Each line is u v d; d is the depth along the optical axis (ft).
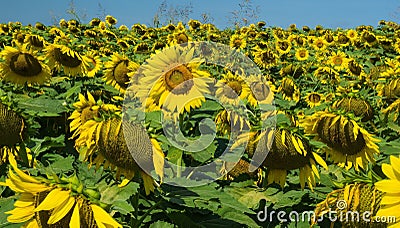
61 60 25.31
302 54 47.88
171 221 12.39
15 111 12.10
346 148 13.53
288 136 11.89
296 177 13.16
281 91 30.53
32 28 56.70
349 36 55.21
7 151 12.43
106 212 8.34
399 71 24.62
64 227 8.47
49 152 15.80
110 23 65.82
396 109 20.21
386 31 68.39
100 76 28.89
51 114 14.16
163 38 45.62
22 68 22.85
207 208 12.02
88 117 13.44
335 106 18.69
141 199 11.82
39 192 8.57
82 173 10.44
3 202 10.85
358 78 35.96
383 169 7.91
